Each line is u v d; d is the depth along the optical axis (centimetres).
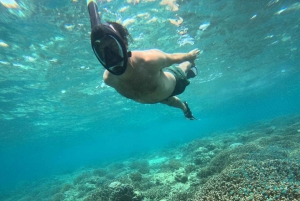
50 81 1669
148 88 246
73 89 1962
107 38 176
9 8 880
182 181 1061
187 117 435
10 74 1414
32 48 1198
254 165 578
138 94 257
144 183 1191
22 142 4362
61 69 1516
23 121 2723
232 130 3831
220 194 475
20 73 1434
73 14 995
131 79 235
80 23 1073
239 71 2806
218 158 1109
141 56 229
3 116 2294
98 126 4578
